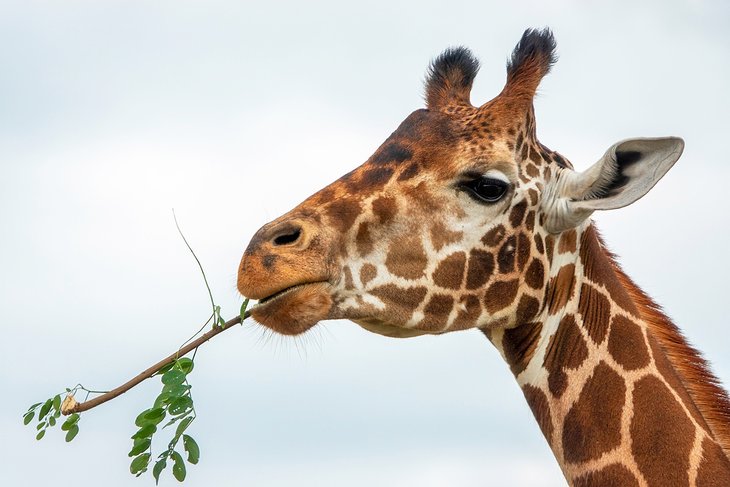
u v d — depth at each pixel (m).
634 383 11.91
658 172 11.68
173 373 11.90
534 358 12.47
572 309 12.41
